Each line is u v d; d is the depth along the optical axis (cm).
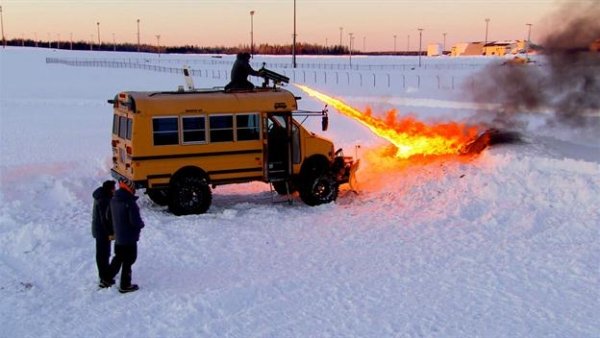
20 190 1537
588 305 818
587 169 1370
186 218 1291
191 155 1326
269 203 1449
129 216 880
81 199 1469
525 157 1465
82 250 1081
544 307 816
